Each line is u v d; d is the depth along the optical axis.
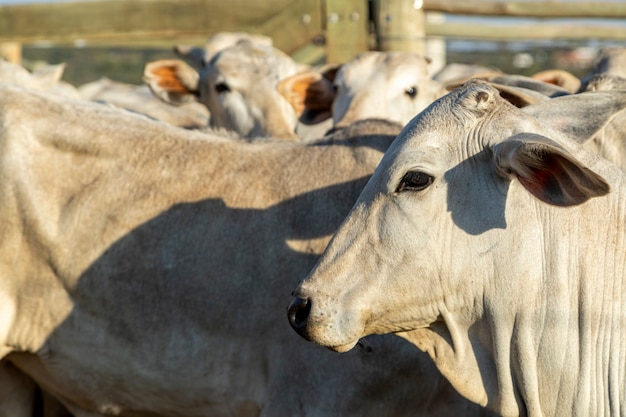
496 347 5.70
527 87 7.58
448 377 5.90
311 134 10.88
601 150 6.43
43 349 7.07
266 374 6.69
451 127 5.64
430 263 5.62
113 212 6.90
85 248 6.91
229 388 6.80
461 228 5.61
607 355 5.72
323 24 12.46
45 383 7.34
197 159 6.98
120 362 6.95
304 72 10.09
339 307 5.61
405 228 5.60
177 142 7.08
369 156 6.73
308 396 6.52
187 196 6.87
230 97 10.62
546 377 5.71
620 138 6.42
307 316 5.62
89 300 6.92
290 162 6.89
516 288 5.64
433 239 5.61
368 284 5.64
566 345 5.68
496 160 5.50
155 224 6.84
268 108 10.41
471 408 6.59
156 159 7.00
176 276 6.79
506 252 5.62
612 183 5.80
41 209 6.93
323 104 10.32
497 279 5.64
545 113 5.95
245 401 6.78
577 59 18.22
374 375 6.46
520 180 5.39
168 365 6.85
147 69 11.29
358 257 5.67
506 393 5.75
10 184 6.93
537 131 5.63
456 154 5.60
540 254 5.67
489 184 5.60
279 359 6.61
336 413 6.48
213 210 6.81
